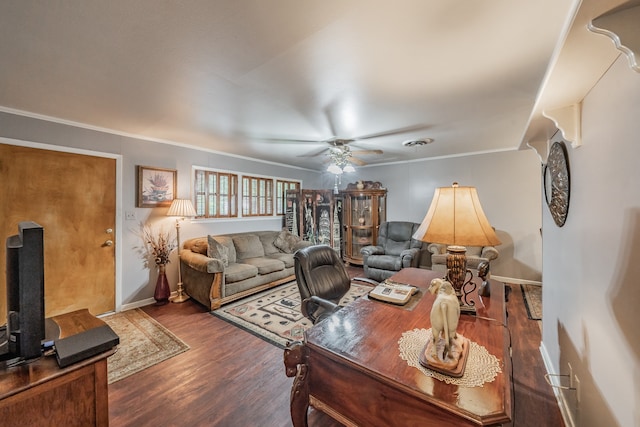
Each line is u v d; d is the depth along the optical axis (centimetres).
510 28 134
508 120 275
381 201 548
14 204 251
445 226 131
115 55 157
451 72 179
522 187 410
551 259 202
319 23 130
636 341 90
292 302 345
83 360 98
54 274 276
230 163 442
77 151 283
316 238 542
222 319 296
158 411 164
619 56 100
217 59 162
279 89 203
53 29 133
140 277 337
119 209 316
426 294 167
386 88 202
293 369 111
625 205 97
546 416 159
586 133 132
